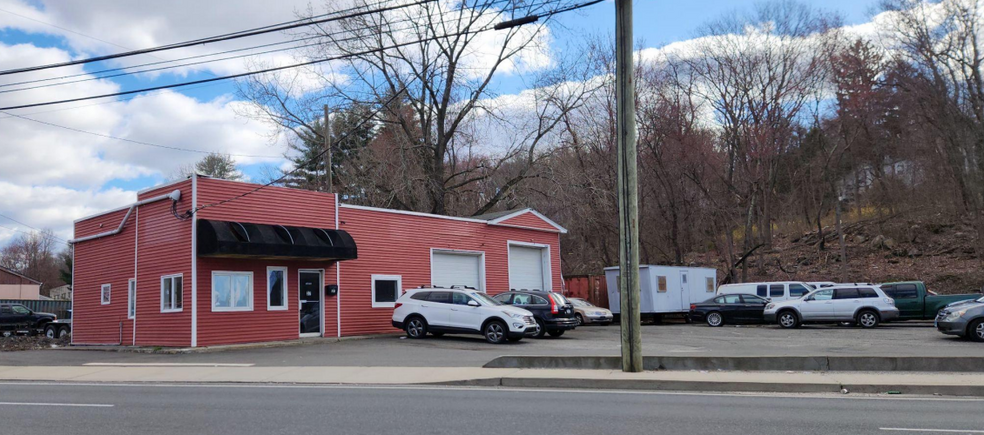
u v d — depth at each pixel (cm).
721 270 4800
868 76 4609
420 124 4169
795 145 5278
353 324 2570
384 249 2720
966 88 3966
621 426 879
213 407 1043
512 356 1586
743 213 4712
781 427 873
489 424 893
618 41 1434
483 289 3105
